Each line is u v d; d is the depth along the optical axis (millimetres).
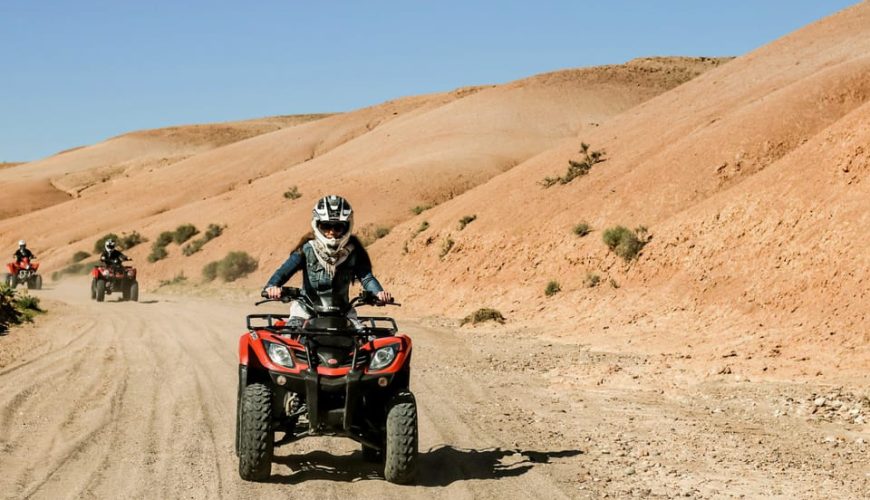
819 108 33500
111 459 7355
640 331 20625
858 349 15227
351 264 7070
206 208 83562
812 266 19109
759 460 8258
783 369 14750
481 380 13531
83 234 99312
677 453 8453
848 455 8617
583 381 13766
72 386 11461
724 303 20438
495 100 111438
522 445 8539
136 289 32938
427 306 32750
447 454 8008
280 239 58312
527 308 27094
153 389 11352
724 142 33156
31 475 6754
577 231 31000
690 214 26172
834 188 21438
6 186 168625
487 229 36938
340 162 97625
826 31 52438
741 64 52469
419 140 97125
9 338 17625
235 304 32219
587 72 127875
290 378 6617
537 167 44094
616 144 43312
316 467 7375
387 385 6762
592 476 7266
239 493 6395
